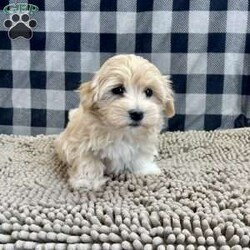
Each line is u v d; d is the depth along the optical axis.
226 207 0.33
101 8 0.51
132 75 0.37
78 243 0.29
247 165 0.41
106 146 0.39
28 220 0.30
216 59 0.52
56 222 0.30
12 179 0.39
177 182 0.37
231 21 0.51
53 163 0.44
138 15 0.52
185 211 0.31
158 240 0.28
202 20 0.51
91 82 0.38
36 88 0.54
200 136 0.50
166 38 0.52
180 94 0.54
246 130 0.50
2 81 0.53
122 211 0.31
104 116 0.37
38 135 0.53
